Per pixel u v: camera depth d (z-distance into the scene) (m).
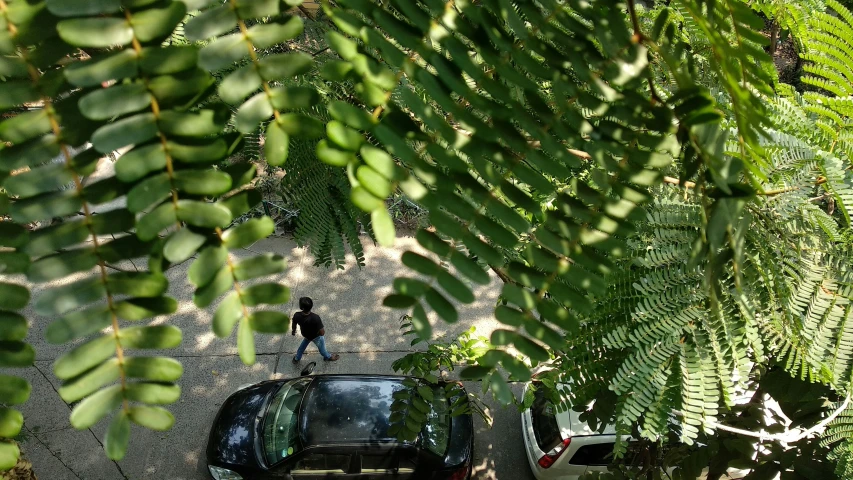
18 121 0.85
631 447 4.68
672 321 2.09
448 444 6.55
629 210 1.18
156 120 0.88
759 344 2.04
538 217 1.25
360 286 9.34
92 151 0.88
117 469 6.82
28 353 0.89
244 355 0.93
